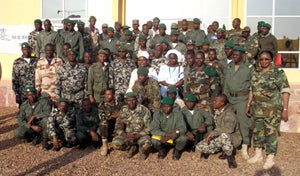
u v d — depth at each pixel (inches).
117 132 283.3
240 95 274.1
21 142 309.6
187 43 385.7
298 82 486.0
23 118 302.5
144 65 317.7
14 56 508.1
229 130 266.2
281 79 247.0
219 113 274.5
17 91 332.2
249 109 267.0
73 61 306.5
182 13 502.9
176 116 274.1
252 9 488.4
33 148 295.3
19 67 330.0
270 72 249.4
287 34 489.7
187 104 285.7
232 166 254.4
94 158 273.9
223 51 371.9
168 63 323.0
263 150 289.0
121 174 241.9
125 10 513.0
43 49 368.8
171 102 272.5
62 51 365.7
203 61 300.2
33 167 252.8
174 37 382.3
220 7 494.6
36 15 522.0
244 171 247.9
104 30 430.6
